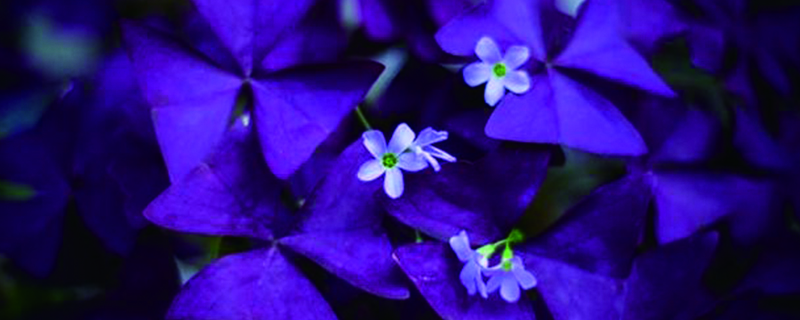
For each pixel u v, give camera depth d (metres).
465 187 0.55
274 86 0.55
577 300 0.55
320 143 0.55
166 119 0.55
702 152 0.57
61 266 0.59
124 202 0.57
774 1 0.60
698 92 0.58
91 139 0.57
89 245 0.59
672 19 0.56
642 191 0.55
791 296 0.58
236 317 0.55
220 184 0.55
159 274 0.58
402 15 0.56
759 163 0.58
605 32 0.56
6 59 0.60
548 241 0.55
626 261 0.55
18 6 0.59
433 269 0.54
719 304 0.58
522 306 0.55
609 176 0.58
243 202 0.55
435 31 0.56
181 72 0.55
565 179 0.58
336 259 0.55
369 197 0.55
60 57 0.60
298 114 0.55
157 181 0.56
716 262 0.58
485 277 0.54
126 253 0.58
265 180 0.55
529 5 0.55
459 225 0.55
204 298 0.55
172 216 0.54
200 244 0.58
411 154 0.53
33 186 0.58
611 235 0.55
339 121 0.54
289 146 0.55
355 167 0.54
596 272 0.55
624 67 0.56
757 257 0.58
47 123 0.58
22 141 0.58
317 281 0.56
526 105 0.54
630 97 0.57
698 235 0.56
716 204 0.57
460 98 0.56
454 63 0.56
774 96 0.58
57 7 0.60
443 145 0.55
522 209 0.55
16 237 0.58
